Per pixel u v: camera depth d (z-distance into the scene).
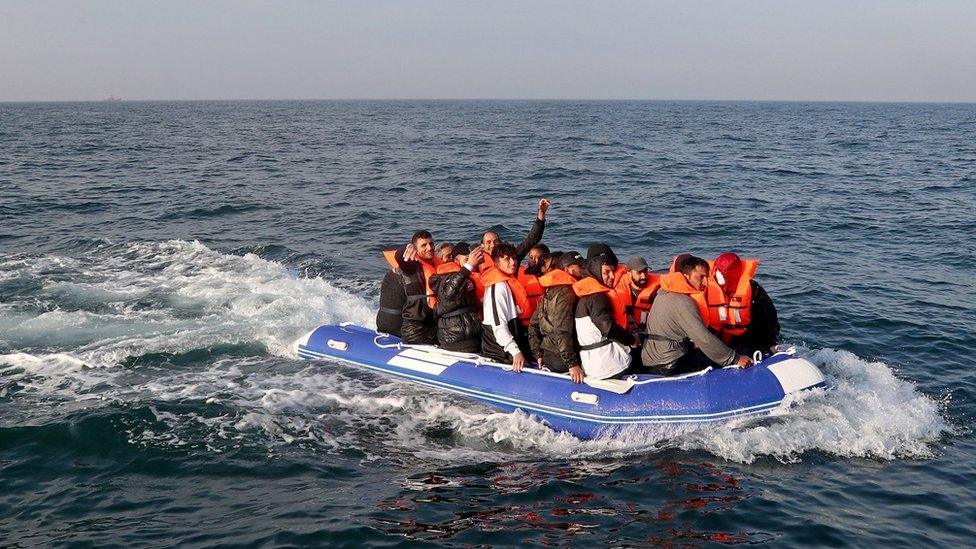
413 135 57.00
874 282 11.59
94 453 6.04
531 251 7.54
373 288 11.44
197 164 32.47
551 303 6.55
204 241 15.05
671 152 39.06
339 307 9.91
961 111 165.25
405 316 7.62
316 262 13.16
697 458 5.99
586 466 5.96
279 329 8.87
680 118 101.00
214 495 5.50
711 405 6.28
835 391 6.82
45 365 7.84
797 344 8.75
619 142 47.53
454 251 7.57
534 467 5.96
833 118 103.94
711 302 6.84
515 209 19.86
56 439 6.20
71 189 23.31
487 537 4.95
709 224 17.12
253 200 21.09
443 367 7.23
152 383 7.43
